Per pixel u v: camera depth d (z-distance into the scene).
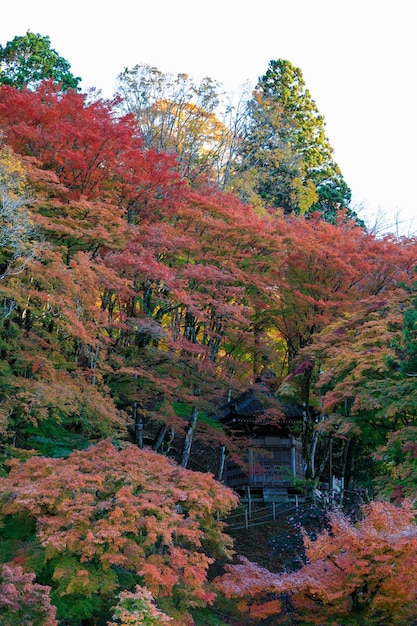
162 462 19.05
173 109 42.00
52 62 48.94
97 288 23.94
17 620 12.80
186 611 17.19
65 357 25.12
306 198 50.59
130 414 29.56
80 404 22.33
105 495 17.27
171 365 27.94
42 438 22.23
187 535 16.67
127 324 25.94
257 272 31.22
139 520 16.25
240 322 28.45
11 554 16.27
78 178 27.39
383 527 16.97
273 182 49.53
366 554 16.55
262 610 18.55
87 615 15.98
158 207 30.16
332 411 29.34
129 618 13.68
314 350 28.23
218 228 29.38
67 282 21.41
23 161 24.14
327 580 17.19
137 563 15.93
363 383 24.89
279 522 30.94
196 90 42.00
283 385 29.72
